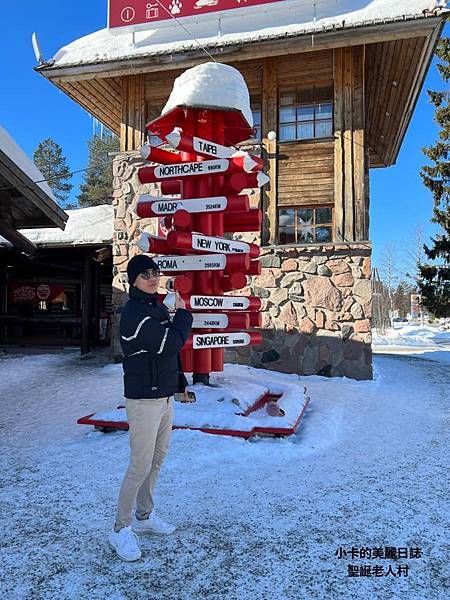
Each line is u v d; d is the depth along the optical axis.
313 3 9.89
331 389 8.38
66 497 3.73
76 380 9.05
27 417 6.46
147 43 10.79
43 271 15.65
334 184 10.08
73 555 2.91
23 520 3.37
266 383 6.77
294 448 4.83
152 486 3.13
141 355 2.91
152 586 2.60
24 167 7.95
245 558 2.88
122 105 11.34
